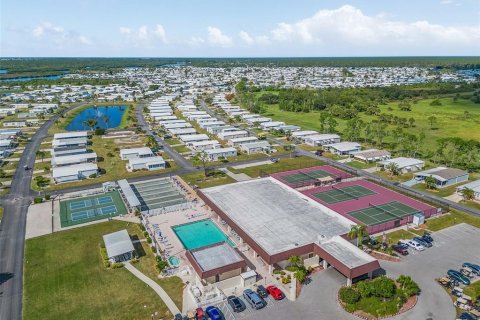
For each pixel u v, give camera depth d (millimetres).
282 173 146125
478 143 162375
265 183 123375
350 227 91500
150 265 81812
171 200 119812
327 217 97562
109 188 128000
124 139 199500
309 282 75125
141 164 149875
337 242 84188
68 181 136375
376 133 192125
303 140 197250
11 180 136875
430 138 197750
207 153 162750
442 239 92938
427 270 79125
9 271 79938
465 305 66812
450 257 84438
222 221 102688
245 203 106375
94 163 156500
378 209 111750
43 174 143500
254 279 74875
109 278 76875
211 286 72562
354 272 71812
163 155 170500
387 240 92062
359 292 70062
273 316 65125
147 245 90688
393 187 130375
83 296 71188
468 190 118500
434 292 71562
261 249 80000
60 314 66250
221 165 157250
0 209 111688
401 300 68500
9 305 68875
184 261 83250
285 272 78500
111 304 68750
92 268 80688
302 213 99875
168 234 95812
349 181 137375
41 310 67375
